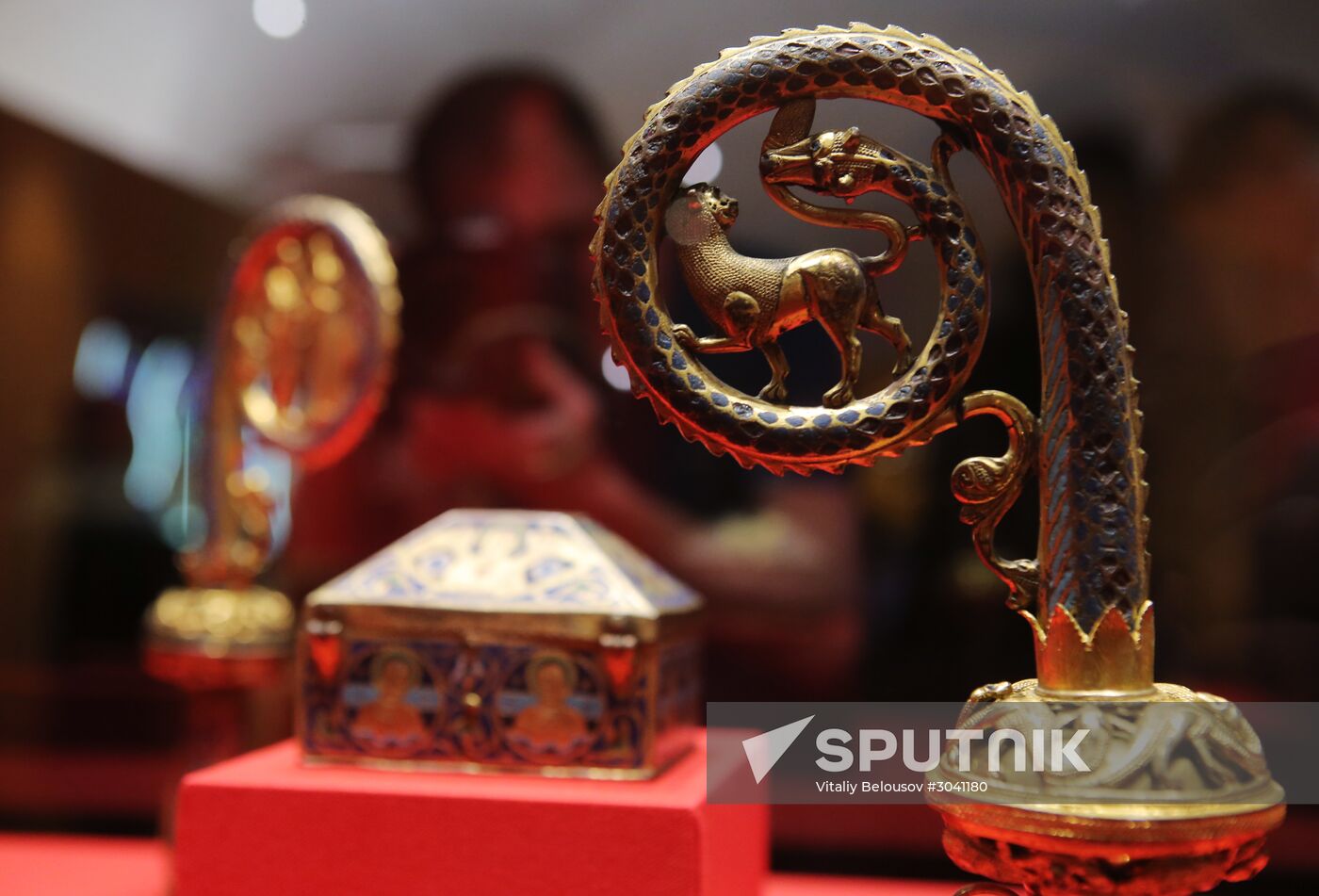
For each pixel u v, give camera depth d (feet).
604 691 3.30
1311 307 4.42
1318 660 4.40
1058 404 2.51
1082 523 2.48
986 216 4.40
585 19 4.92
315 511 5.19
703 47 4.79
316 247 4.79
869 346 4.31
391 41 5.10
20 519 5.60
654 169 2.59
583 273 4.99
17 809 5.54
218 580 4.66
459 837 3.10
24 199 5.51
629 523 4.90
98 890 4.57
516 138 5.01
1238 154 4.45
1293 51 4.41
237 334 4.79
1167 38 4.47
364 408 4.69
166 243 5.42
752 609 4.76
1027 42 4.55
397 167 5.14
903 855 4.63
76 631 5.57
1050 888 2.36
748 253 4.28
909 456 4.65
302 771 3.38
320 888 3.15
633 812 3.03
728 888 3.34
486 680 3.35
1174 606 4.49
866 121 4.25
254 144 5.27
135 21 5.28
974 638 4.59
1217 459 4.48
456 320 5.08
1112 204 4.51
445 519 3.67
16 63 5.36
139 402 5.50
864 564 4.69
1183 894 2.35
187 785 3.22
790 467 2.59
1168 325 4.50
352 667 3.42
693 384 2.58
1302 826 4.41
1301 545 4.42
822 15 4.65
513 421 5.03
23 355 5.57
